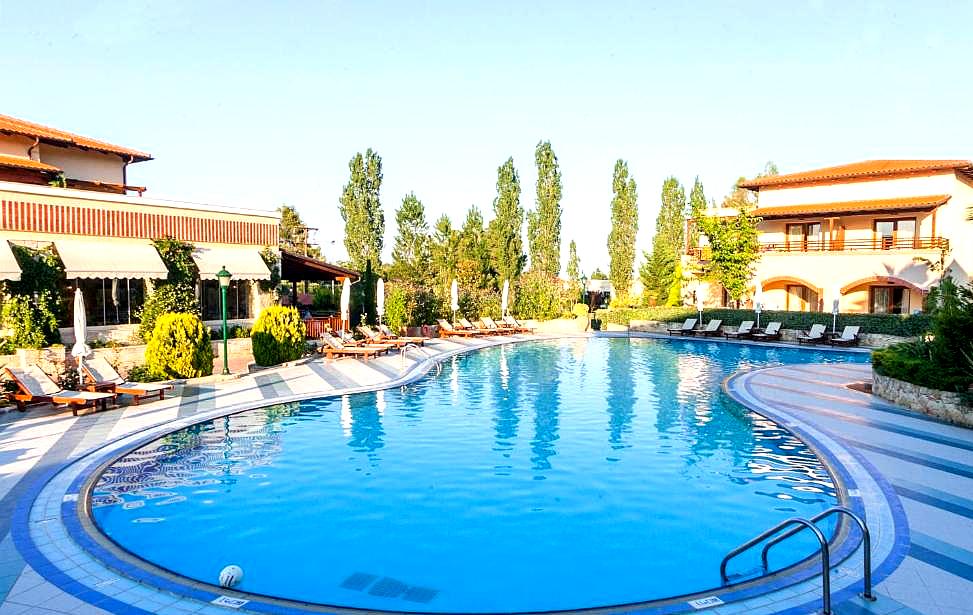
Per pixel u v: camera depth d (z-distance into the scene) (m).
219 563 8.05
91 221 22.83
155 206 24.86
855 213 39.75
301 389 19.66
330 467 12.02
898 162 44.69
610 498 10.38
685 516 9.61
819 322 35.44
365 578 7.68
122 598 6.74
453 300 38.78
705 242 49.09
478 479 11.32
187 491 10.67
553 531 9.07
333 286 44.41
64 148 30.41
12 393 16.44
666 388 20.78
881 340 33.00
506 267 52.50
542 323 43.22
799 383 21.27
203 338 21.30
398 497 10.42
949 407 15.30
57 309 21.02
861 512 9.28
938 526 8.73
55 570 7.41
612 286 62.69
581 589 7.40
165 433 14.06
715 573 7.78
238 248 28.06
